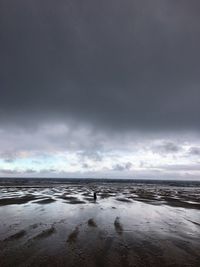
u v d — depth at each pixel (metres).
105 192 53.56
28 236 13.33
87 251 11.05
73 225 16.47
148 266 9.42
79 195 41.97
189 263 9.84
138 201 34.12
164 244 12.45
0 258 10.00
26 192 47.38
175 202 33.41
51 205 26.67
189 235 14.55
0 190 53.16
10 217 18.98
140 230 15.56
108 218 19.50
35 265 9.32
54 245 11.84
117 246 11.91
